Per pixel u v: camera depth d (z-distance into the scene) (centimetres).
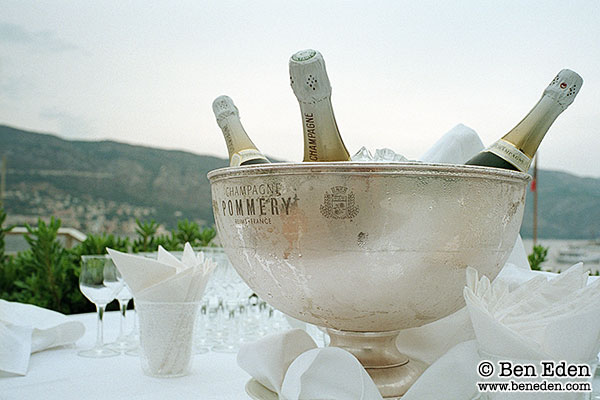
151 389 77
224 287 119
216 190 65
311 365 57
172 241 215
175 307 83
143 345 84
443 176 55
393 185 55
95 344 105
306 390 57
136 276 84
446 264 58
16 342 90
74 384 79
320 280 59
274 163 57
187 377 83
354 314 62
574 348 51
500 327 52
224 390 76
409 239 56
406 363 69
